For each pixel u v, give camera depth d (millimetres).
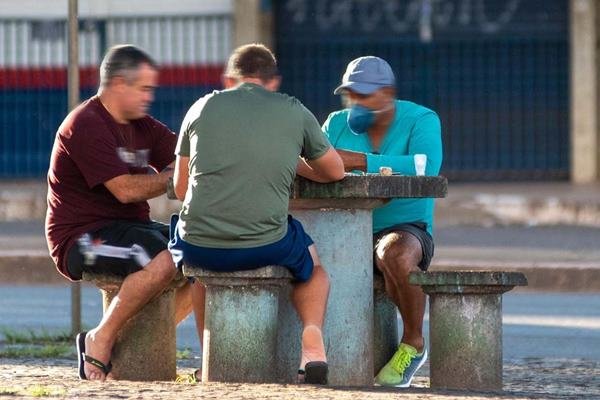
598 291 50531
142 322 26109
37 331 38406
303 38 78438
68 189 26188
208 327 24562
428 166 27484
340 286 25203
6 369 29422
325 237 25188
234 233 23750
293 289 24734
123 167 25781
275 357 24609
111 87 26125
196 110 24125
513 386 28672
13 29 78812
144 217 26812
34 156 79375
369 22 78188
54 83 78812
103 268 25766
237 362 24359
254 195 23750
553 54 77562
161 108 78062
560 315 43969
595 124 76375
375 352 27344
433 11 77938
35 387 23766
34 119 79125
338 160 24391
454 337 25000
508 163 78312
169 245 24922
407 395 22891
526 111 78000
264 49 24578
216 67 77500
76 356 32531
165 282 25484
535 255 54500
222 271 24125
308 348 24141
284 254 24031
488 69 78062
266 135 23797
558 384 29141
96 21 77938
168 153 27078
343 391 23156
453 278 24812
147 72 26188
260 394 22562
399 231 27062
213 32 77562
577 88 76250
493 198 66500
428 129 27750
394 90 27797
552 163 78062
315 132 24219
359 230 25359
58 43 78625
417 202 27438
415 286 26516
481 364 25016
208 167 23812
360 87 27547
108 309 25891
